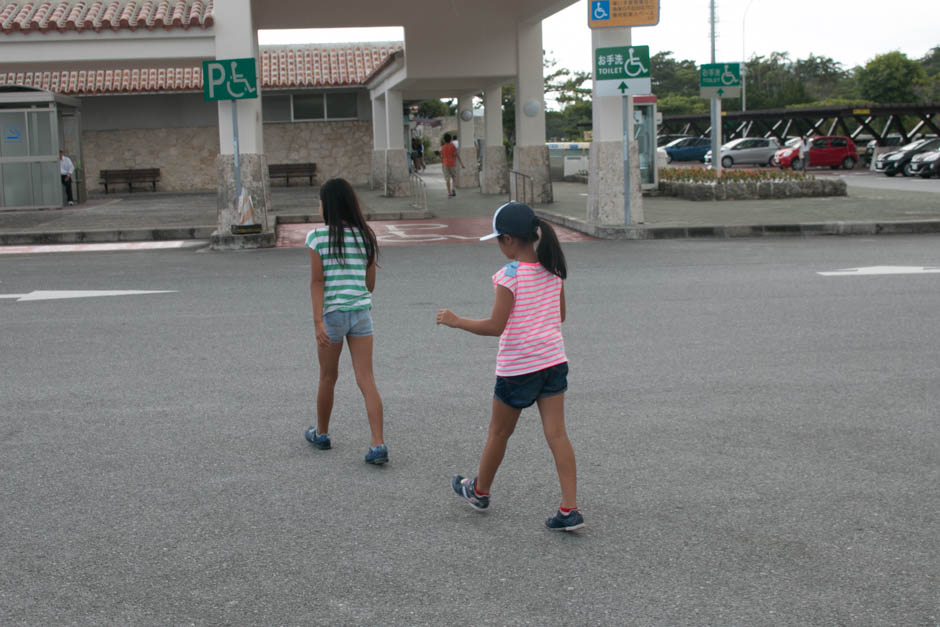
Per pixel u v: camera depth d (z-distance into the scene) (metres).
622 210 17.08
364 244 5.49
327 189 5.48
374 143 32.38
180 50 16.47
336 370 5.56
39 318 9.70
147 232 17.75
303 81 33.94
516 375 4.38
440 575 3.99
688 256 13.86
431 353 8.03
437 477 5.20
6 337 8.79
